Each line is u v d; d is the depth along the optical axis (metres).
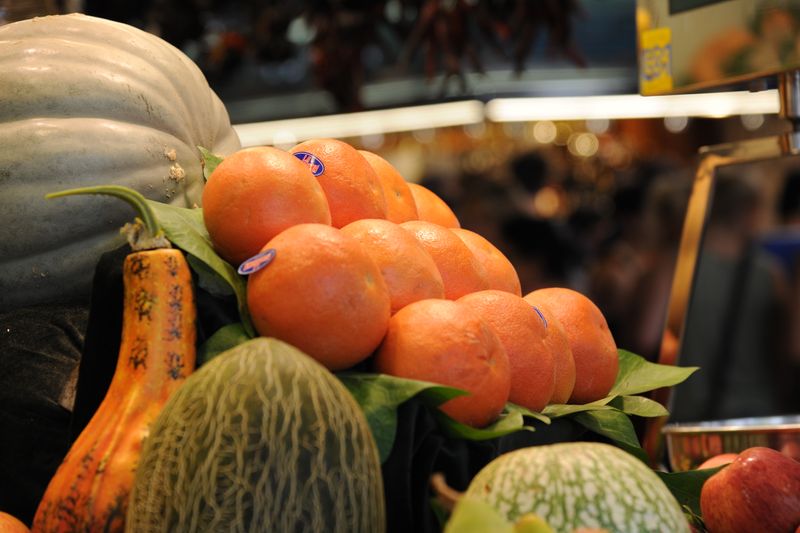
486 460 0.73
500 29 2.21
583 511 0.60
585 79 3.46
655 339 2.33
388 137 4.84
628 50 3.49
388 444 0.67
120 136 0.91
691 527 0.77
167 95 0.97
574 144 4.82
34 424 0.80
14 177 0.89
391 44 3.12
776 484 0.74
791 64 1.00
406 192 0.92
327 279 0.69
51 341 0.84
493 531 0.49
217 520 0.57
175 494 0.59
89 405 0.76
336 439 0.60
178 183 0.95
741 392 2.35
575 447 0.64
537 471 0.62
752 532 0.74
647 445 1.08
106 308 0.75
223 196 0.73
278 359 0.61
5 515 0.71
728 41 1.05
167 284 0.70
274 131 3.76
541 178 3.63
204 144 1.03
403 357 0.71
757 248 2.37
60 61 0.93
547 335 0.83
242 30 2.70
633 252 2.56
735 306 2.31
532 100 3.44
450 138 4.86
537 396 0.78
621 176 3.68
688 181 2.37
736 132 3.82
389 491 0.68
